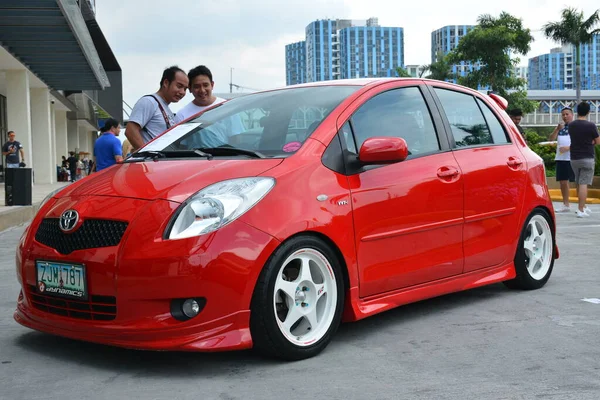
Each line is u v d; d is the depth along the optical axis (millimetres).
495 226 4594
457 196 4258
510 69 54125
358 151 3775
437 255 4129
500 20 53938
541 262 5121
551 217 5164
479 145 4656
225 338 3100
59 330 3373
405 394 2863
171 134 4254
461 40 54375
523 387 2932
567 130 11852
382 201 3758
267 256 3164
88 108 44406
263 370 3197
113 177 3652
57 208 3525
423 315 4270
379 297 3807
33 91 27625
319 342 3426
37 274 3447
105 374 3176
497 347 3553
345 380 3049
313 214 3381
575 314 4266
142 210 3199
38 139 27719
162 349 3051
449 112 4547
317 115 3844
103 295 3170
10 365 3330
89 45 21000
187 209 3139
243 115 4152
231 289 3082
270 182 3305
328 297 3502
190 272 3016
